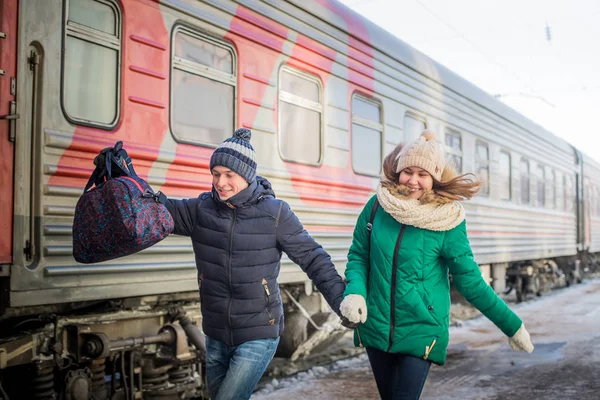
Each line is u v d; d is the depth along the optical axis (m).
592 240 18.14
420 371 2.84
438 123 8.48
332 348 7.72
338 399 5.23
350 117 6.48
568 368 6.43
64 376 3.97
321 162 6.02
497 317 2.84
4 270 3.36
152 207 2.80
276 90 5.42
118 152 2.97
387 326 2.83
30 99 3.52
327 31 6.12
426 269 2.83
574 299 14.09
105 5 3.98
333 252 6.20
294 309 6.38
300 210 5.73
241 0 5.02
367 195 6.79
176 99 4.46
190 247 4.51
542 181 13.50
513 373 6.21
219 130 4.85
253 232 2.83
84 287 3.77
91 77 3.87
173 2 4.41
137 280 4.10
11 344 3.68
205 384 4.94
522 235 11.99
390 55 7.28
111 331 4.27
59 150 3.64
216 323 2.86
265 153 5.29
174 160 4.39
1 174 3.37
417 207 2.78
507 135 11.30
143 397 4.52
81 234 2.82
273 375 6.17
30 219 3.51
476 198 9.73
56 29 3.65
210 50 4.78
